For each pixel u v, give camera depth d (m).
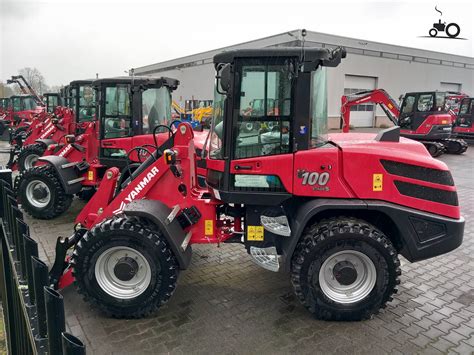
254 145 3.62
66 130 9.27
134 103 6.37
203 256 5.07
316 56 3.40
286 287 4.25
